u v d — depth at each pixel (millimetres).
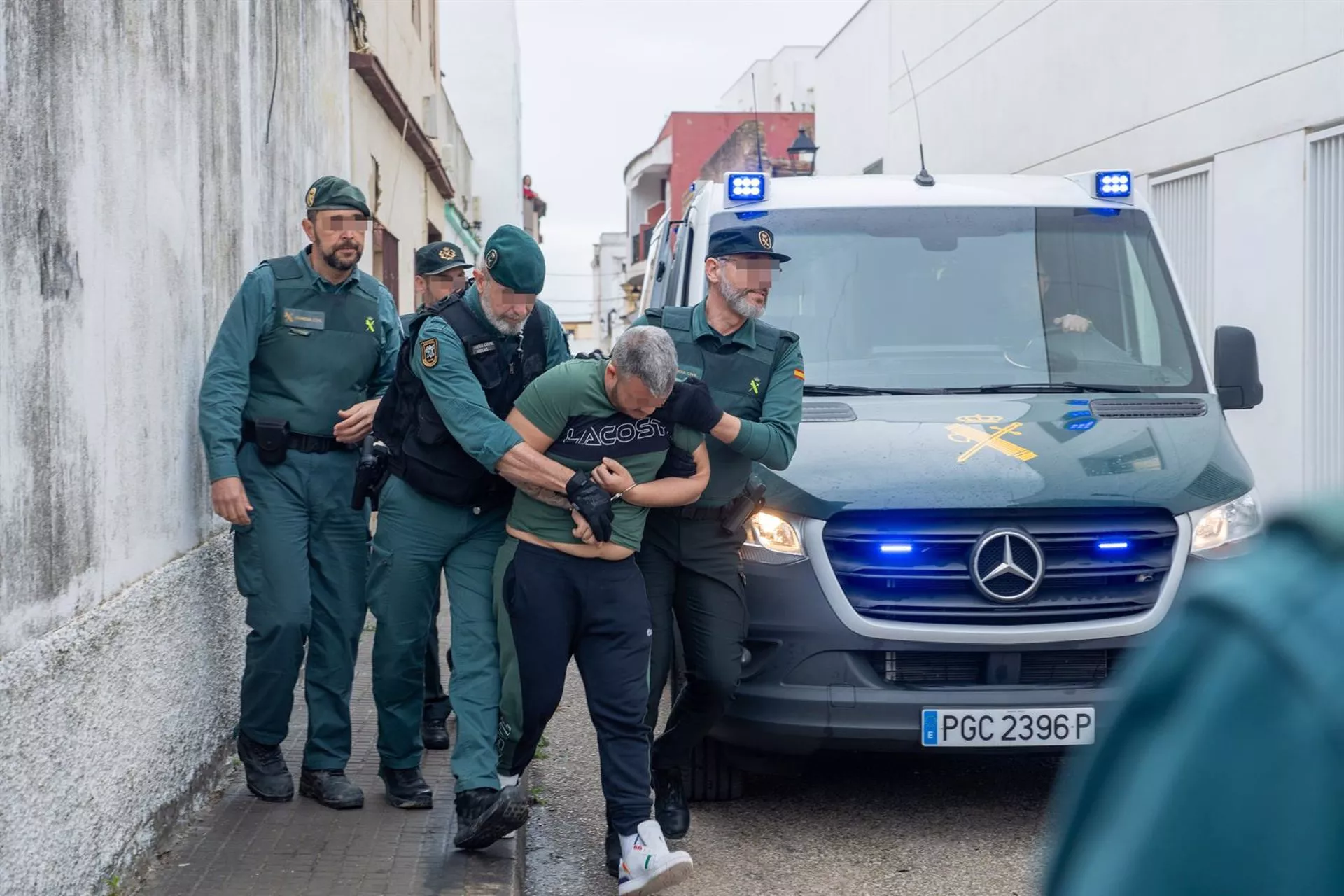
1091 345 5719
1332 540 778
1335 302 9297
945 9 17297
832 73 23922
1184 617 837
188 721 4445
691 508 4289
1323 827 719
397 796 4648
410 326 4395
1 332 2932
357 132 10406
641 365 3779
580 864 4551
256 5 5961
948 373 5559
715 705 4387
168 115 4414
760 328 4395
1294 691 739
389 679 4500
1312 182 9547
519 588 4012
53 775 3168
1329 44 9266
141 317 4055
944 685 4535
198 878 3943
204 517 4836
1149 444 4934
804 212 6055
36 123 3172
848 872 4383
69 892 3279
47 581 3199
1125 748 851
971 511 4516
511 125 31219
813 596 4531
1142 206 6234
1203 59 10898
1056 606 4504
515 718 4102
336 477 4598
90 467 3535
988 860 4477
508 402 4164
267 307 4461
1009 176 6578
